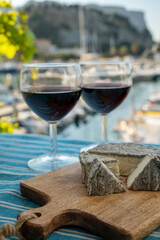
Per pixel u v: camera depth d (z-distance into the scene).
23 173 0.82
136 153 0.76
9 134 1.24
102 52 53.16
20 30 1.78
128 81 1.00
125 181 0.71
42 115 0.86
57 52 50.72
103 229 0.52
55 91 0.81
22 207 0.63
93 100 0.94
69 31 58.91
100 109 0.98
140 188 0.65
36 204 0.65
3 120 2.16
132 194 0.63
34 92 0.79
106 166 0.67
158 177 0.64
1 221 0.57
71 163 0.87
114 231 0.50
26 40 1.76
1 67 17.94
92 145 1.05
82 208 0.57
